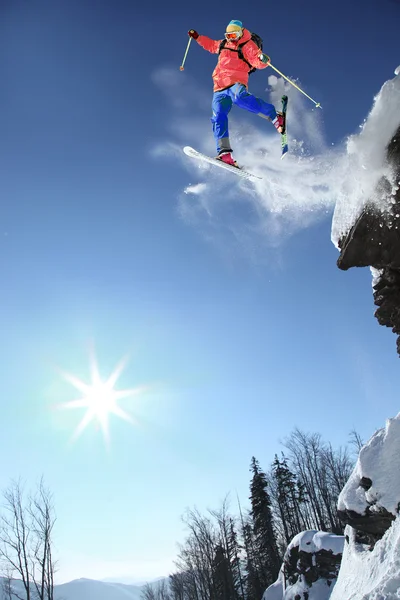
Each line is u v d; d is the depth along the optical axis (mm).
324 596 19203
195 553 42531
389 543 8047
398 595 5547
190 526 40594
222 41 6414
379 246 6207
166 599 65188
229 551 39375
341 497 9773
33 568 25031
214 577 39188
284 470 40594
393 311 7121
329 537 20672
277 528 41438
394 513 8477
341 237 6594
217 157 6316
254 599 39844
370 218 6035
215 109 6422
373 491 8867
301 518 41906
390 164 5496
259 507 37781
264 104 6074
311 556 20578
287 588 21562
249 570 41531
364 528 9297
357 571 9266
